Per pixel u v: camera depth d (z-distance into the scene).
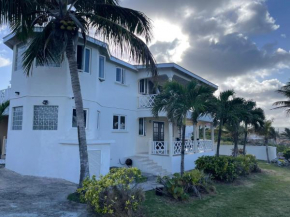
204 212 6.98
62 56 9.76
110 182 5.92
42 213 6.02
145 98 16.33
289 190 10.17
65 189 8.48
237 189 10.16
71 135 10.98
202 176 9.28
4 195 7.52
